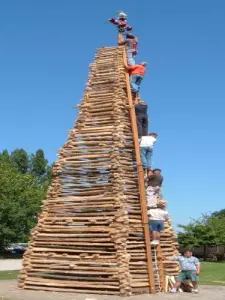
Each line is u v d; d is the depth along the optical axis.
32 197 60.66
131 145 20.28
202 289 21.03
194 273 18.98
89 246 18.50
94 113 20.98
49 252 19.16
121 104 20.89
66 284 18.22
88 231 18.64
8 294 17.50
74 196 19.59
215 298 17.27
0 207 55.62
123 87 21.53
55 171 20.14
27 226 59.22
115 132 20.00
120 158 19.52
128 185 19.39
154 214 19.12
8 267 38.38
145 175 20.34
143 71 22.28
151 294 17.80
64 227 19.17
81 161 19.88
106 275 17.84
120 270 17.33
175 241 21.53
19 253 66.75
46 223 19.67
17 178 62.03
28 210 58.66
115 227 18.14
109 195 18.97
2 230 56.09
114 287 17.34
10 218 56.84
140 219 19.14
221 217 72.88
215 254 65.38
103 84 21.64
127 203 18.91
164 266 20.02
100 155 19.70
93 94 21.53
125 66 21.97
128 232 18.14
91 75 22.06
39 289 18.70
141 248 18.70
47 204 19.94
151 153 20.73
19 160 99.19
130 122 20.91
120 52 22.33
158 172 19.94
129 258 17.61
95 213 18.94
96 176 19.50
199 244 63.72
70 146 20.41
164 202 20.95
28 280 19.08
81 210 19.25
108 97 21.16
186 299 16.66
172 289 18.86
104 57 22.48
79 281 18.22
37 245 19.50
